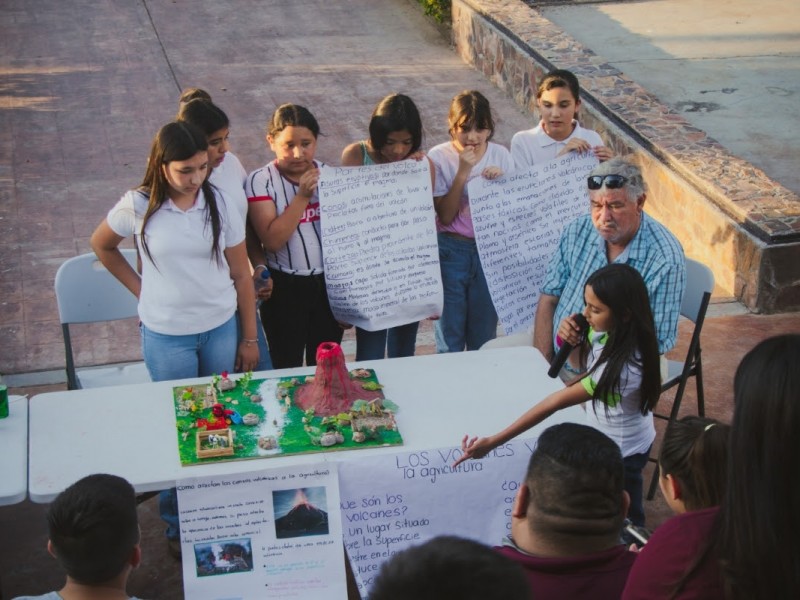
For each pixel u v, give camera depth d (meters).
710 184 7.36
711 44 11.41
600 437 2.61
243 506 3.68
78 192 8.41
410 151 4.91
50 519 2.79
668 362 5.23
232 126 9.74
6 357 6.27
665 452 2.93
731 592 2.18
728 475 2.18
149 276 4.29
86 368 6.17
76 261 4.95
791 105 9.73
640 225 4.38
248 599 3.72
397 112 4.80
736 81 10.34
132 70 11.01
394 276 4.96
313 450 3.76
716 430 2.83
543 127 5.49
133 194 4.23
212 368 4.45
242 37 12.05
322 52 11.65
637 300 3.79
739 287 7.00
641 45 11.44
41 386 5.98
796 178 8.27
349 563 4.27
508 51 10.40
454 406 4.07
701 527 2.32
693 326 6.66
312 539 3.72
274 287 4.96
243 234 4.42
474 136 5.14
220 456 3.72
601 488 2.52
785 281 6.81
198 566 3.69
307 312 5.02
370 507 3.79
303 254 4.88
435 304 5.06
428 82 10.90
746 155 8.68
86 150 9.17
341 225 4.84
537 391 4.19
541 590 2.47
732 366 6.24
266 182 4.78
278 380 4.24
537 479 2.55
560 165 5.27
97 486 2.86
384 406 4.00
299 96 10.46
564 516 2.51
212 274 4.31
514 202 5.25
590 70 9.52
